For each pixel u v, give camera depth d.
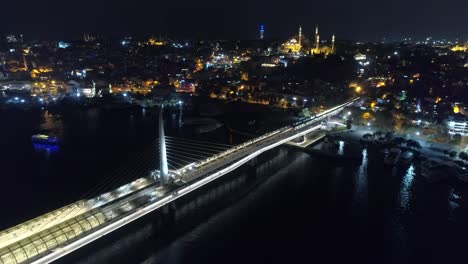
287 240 116.25
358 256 109.06
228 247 112.06
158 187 126.06
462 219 130.00
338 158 186.25
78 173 166.38
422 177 165.25
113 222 103.00
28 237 91.44
